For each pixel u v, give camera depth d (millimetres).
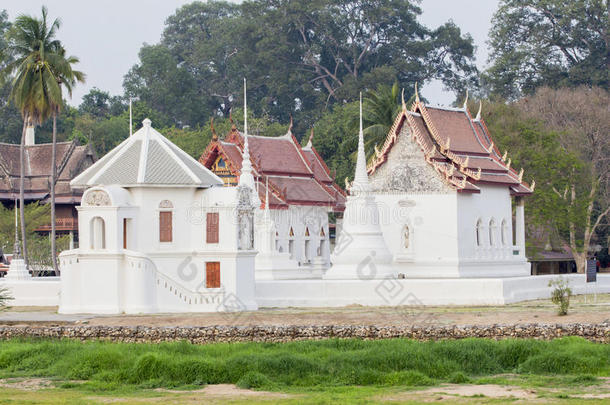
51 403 75188
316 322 104562
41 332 102500
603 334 95438
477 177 147625
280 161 187500
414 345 90812
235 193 123250
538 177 188500
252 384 82625
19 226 195750
